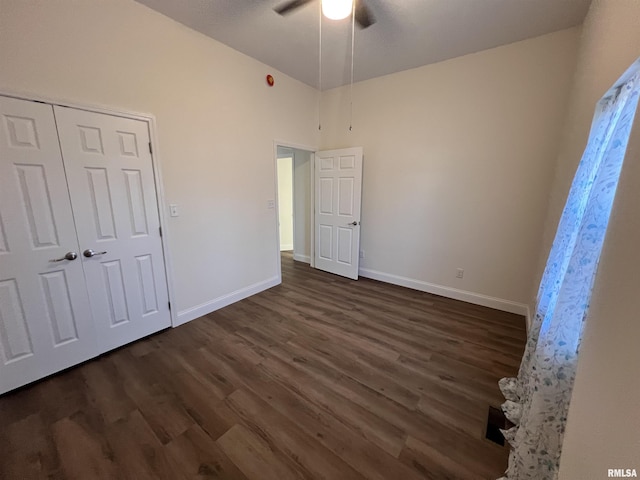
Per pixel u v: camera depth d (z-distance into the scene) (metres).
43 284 1.86
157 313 2.52
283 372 1.99
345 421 1.58
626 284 0.67
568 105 2.35
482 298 3.15
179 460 1.35
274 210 3.58
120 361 2.12
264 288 3.60
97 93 1.96
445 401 1.73
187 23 2.36
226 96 2.80
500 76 2.73
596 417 0.72
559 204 2.15
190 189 2.63
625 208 0.74
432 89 3.14
